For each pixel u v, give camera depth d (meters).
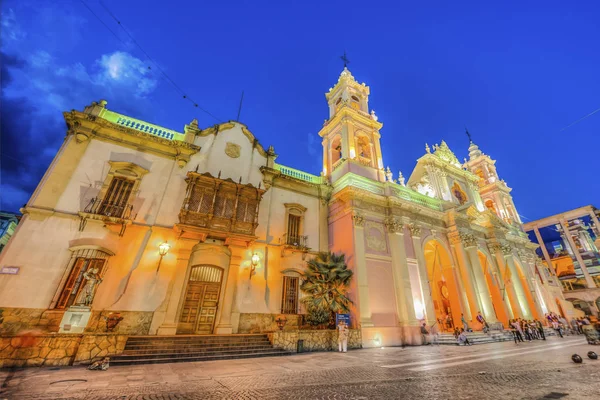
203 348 11.43
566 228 39.50
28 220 12.27
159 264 14.10
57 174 13.39
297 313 16.94
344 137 23.95
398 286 18.62
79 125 14.75
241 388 6.02
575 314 33.81
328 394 5.47
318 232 20.59
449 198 27.62
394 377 7.14
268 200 19.19
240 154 19.25
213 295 15.23
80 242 12.80
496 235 28.30
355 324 16.48
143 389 5.90
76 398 5.16
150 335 12.38
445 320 23.53
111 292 12.73
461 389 5.69
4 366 8.15
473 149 40.81
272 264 17.36
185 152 17.02
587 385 5.71
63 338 9.10
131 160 15.58
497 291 25.12
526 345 15.88
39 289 11.55
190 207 15.47
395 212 21.34
